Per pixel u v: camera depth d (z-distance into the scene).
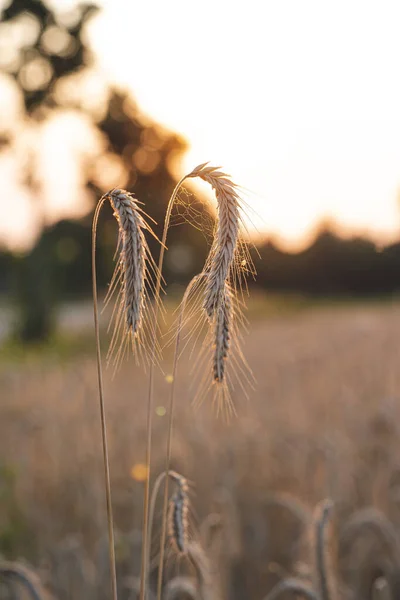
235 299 1.90
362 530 4.80
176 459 7.14
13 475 7.56
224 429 8.97
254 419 9.37
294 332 32.50
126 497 6.63
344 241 61.91
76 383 13.58
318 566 3.09
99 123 29.81
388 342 22.39
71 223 32.91
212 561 3.55
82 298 37.97
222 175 1.79
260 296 57.34
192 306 1.88
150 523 2.20
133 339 1.77
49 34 30.95
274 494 6.40
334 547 4.45
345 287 62.34
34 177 32.44
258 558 5.64
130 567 5.27
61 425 9.78
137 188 28.92
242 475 7.12
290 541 5.91
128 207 1.76
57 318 33.66
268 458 7.21
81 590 4.98
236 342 1.95
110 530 1.88
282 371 16.27
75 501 7.02
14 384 15.21
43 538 6.29
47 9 30.80
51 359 24.92
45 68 31.50
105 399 11.30
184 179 1.81
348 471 6.42
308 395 12.18
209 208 1.84
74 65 31.17
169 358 16.44
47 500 7.26
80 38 31.14
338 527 5.22
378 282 62.12
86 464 7.95
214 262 1.79
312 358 19.39
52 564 5.53
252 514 6.16
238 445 7.71
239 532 5.52
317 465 6.82
